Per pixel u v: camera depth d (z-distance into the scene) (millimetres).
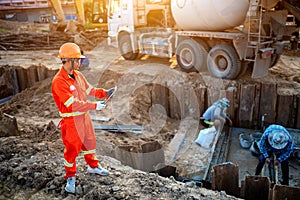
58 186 3969
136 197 3662
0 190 4047
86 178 4035
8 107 8570
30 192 3955
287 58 12172
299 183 5750
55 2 19469
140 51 11812
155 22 12195
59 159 4645
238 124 8227
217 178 4336
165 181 4098
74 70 3539
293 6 8219
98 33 17797
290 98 7676
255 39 8398
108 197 3672
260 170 5379
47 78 10305
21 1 30500
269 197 3957
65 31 19547
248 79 9211
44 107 8633
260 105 7941
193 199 3668
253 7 8023
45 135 5832
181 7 9500
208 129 7090
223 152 6770
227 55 8930
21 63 12578
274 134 4867
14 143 5270
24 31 22594
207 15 8906
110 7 12625
